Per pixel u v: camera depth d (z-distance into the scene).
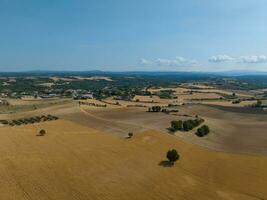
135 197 48.72
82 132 92.31
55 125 102.50
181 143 83.38
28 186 49.69
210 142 89.50
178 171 61.34
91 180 53.97
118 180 54.81
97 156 67.19
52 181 52.31
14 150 68.25
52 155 66.06
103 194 48.91
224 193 52.25
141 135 88.75
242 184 56.28
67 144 76.12
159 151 74.31
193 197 50.06
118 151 72.00
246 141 93.19
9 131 88.62
